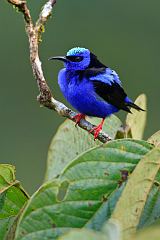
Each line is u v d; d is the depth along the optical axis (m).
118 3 28.83
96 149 5.89
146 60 28.75
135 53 28.83
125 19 28.80
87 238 4.03
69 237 4.02
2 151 24.86
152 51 28.92
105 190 5.80
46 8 7.90
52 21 28.03
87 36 28.25
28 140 25.30
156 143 7.18
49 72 27.53
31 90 27.12
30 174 24.38
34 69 7.92
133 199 5.45
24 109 26.56
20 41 28.64
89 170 5.80
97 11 28.41
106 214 5.67
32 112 26.23
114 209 5.41
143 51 28.83
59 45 28.11
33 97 26.84
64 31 28.25
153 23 29.08
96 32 28.48
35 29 7.88
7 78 27.44
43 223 5.44
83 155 5.81
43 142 25.36
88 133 8.12
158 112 27.05
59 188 5.54
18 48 28.48
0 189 6.58
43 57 27.64
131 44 28.64
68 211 5.57
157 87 28.48
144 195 5.51
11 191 6.61
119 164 5.94
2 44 28.56
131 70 28.80
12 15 29.03
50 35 28.03
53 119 25.56
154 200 6.27
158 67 28.59
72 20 28.41
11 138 25.27
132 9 28.84
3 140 25.17
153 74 28.52
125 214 5.39
